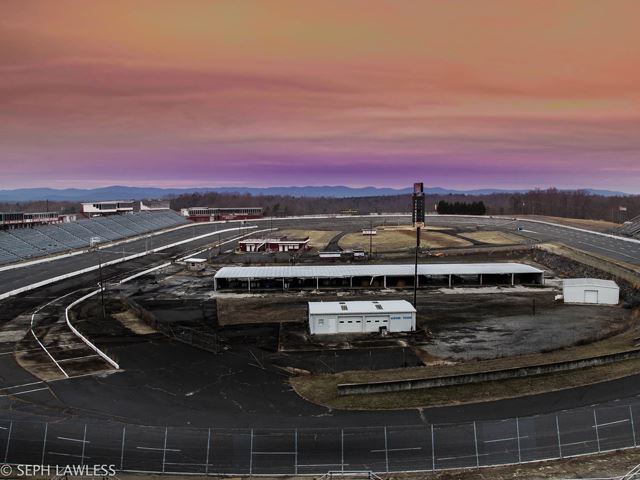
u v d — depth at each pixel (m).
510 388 33.91
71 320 53.97
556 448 26.56
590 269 75.44
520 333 48.09
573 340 45.50
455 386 34.44
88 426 29.56
